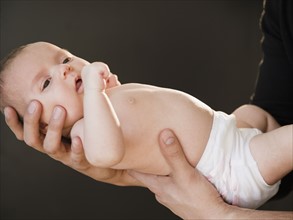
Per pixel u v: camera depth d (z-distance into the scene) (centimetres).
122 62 335
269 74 182
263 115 177
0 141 312
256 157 147
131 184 177
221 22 348
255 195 148
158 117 150
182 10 344
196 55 344
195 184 146
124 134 146
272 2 178
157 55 340
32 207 313
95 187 319
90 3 332
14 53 166
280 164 145
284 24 171
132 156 148
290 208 315
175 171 147
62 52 165
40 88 158
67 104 154
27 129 158
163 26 341
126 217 321
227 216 144
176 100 153
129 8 337
